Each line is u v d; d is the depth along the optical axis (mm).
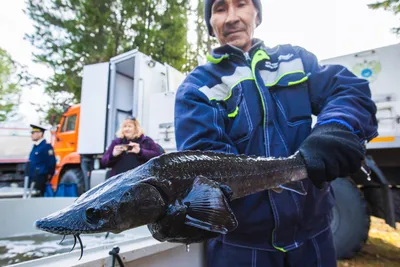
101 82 6938
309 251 1720
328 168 1499
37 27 17016
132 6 17438
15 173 11500
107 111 6785
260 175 1515
